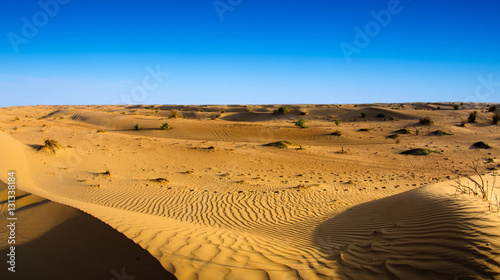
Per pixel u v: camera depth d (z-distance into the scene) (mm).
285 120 66875
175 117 59188
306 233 7914
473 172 20078
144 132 43625
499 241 4227
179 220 9281
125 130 45906
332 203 11781
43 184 14172
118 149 27266
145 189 14266
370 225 7094
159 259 4172
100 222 5152
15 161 16031
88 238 4637
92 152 24734
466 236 4609
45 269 3889
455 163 23828
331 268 4793
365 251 5383
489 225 4734
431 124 48625
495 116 50312
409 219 6355
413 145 34125
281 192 14070
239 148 30594
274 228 8891
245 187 15312
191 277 3852
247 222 9695
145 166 21578
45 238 4699
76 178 16391
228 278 4004
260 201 12414
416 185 16312
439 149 31062
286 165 23656
